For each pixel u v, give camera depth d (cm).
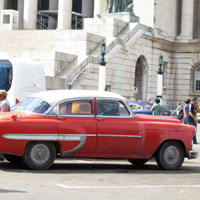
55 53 6209
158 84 6625
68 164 2772
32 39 7419
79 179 2252
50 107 2492
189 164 3005
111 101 2588
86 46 6712
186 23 8944
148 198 1877
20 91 3797
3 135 2408
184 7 8962
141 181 2273
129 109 2620
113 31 7300
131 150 2600
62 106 2511
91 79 6500
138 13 8444
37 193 1884
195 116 4312
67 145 2497
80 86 6291
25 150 2444
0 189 1939
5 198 1762
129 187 2097
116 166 2773
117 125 2570
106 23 7331
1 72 3819
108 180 2262
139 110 5756
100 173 2466
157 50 8238
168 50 8631
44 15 9738
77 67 6322
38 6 10369
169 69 8706
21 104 2597
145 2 8400
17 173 2356
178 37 8719
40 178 2238
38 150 2459
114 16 7706
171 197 1917
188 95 8712
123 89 7275
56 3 9944
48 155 2478
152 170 2655
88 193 1928
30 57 6334
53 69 6188
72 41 6806
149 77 8069
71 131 2492
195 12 9600
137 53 7612
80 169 2578
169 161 2675
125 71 7300
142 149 2617
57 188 2006
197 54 8662
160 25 8519
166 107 8588
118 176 2392
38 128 2444
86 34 6725
